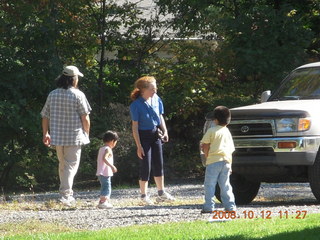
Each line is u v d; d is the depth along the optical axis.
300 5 44.44
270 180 22.62
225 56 41.22
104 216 19.81
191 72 42.19
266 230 15.63
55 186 39.28
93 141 38.16
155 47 43.09
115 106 40.66
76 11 40.91
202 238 14.77
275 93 24.39
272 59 39.81
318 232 15.06
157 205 23.42
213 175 18.95
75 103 22.98
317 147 21.12
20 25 38.59
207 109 41.59
